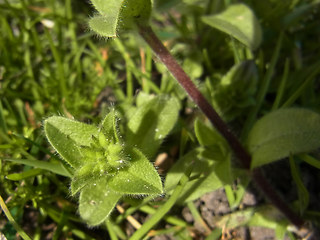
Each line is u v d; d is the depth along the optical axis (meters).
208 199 0.07
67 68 0.09
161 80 0.09
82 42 0.10
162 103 0.07
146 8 0.06
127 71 0.09
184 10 0.10
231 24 0.08
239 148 0.07
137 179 0.06
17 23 0.10
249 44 0.08
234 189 0.07
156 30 0.08
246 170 0.07
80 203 0.06
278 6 0.09
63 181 0.07
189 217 0.07
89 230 0.07
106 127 0.06
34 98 0.08
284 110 0.06
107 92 0.09
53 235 0.07
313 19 0.10
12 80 0.09
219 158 0.07
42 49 0.09
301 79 0.08
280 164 0.08
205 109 0.07
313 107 0.08
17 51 0.09
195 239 0.07
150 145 0.07
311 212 0.07
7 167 0.07
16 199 0.07
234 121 0.08
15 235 0.07
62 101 0.08
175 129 0.08
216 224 0.07
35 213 0.07
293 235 0.07
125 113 0.08
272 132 0.06
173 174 0.07
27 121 0.08
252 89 0.08
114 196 0.06
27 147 0.07
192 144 0.08
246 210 0.07
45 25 0.10
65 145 0.06
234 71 0.08
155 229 0.07
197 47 0.10
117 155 0.06
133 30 0.07
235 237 0.07
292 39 0.10
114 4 0.06
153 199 0.07
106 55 0.09
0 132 0.07
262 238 0.07
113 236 0.07
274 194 0.07
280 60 0.09
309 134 0.06
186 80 0.07
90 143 0.06
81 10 0.10
